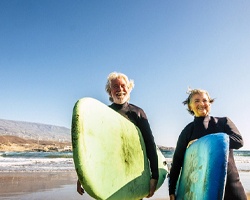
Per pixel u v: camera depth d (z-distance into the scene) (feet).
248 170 54.29
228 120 9.20
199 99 9.59
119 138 8.32
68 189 27.25
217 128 9.16
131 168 8.62
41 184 30.32
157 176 9.76
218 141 7.18
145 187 9.26
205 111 9.57
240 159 117.50
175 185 10.23
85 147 6.43
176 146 10.22
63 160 85.71
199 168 7.86
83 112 6.67
